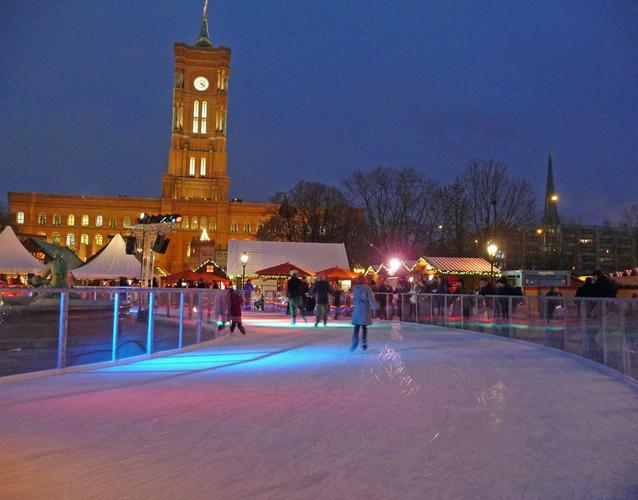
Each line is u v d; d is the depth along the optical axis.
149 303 12.80
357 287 14.09
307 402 7.57
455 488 4.35
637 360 9.01
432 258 37.56
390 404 7.45
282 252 41.84
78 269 33.34
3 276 37.62
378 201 55.16
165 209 118.00
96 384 9.05
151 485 4.40
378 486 4.39
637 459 5.10
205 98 123.75
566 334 12.95
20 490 4.30
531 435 5.91
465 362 11.77
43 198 119.69
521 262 57.69
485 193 49.75
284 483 4.45
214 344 16.03
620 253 84.81
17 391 8.41
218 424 6.33
